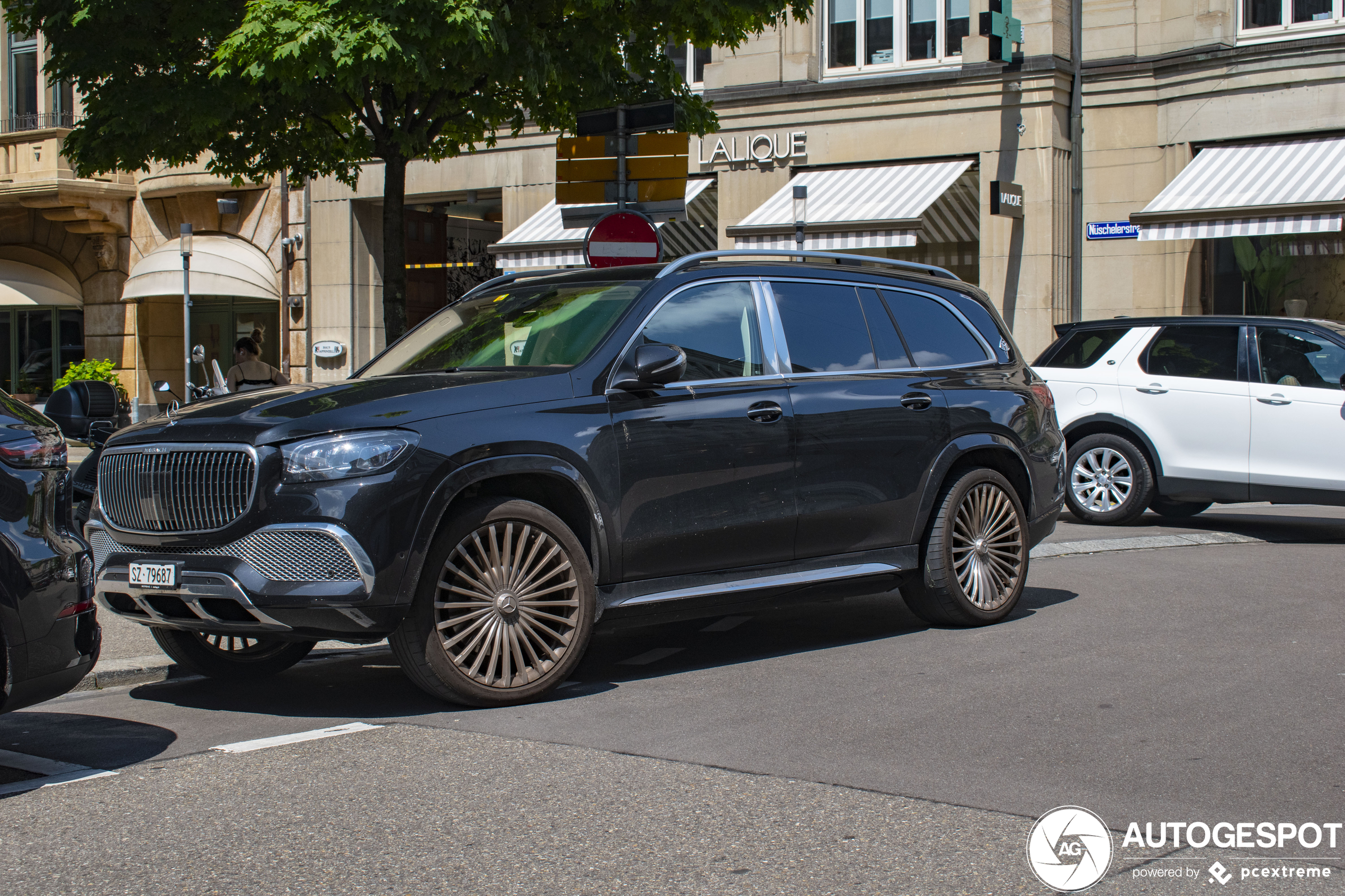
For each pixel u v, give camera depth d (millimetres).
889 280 7293
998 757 4730
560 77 11102
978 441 7242
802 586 6492
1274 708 5359
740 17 11617
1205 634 6836
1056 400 12016
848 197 19500
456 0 9820
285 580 5219
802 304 6809
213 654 6344
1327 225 16094
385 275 11070
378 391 5613
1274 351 11156
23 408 4773
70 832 4105
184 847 3941
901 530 6910
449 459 5406
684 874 3652
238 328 25469
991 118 19312
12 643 4414
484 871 3691
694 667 6410
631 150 10289
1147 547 10398
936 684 5840
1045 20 18891
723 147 21062
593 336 6105
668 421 6051
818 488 6539
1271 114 17812
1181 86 18516
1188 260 18719
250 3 9875
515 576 5633
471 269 25078
